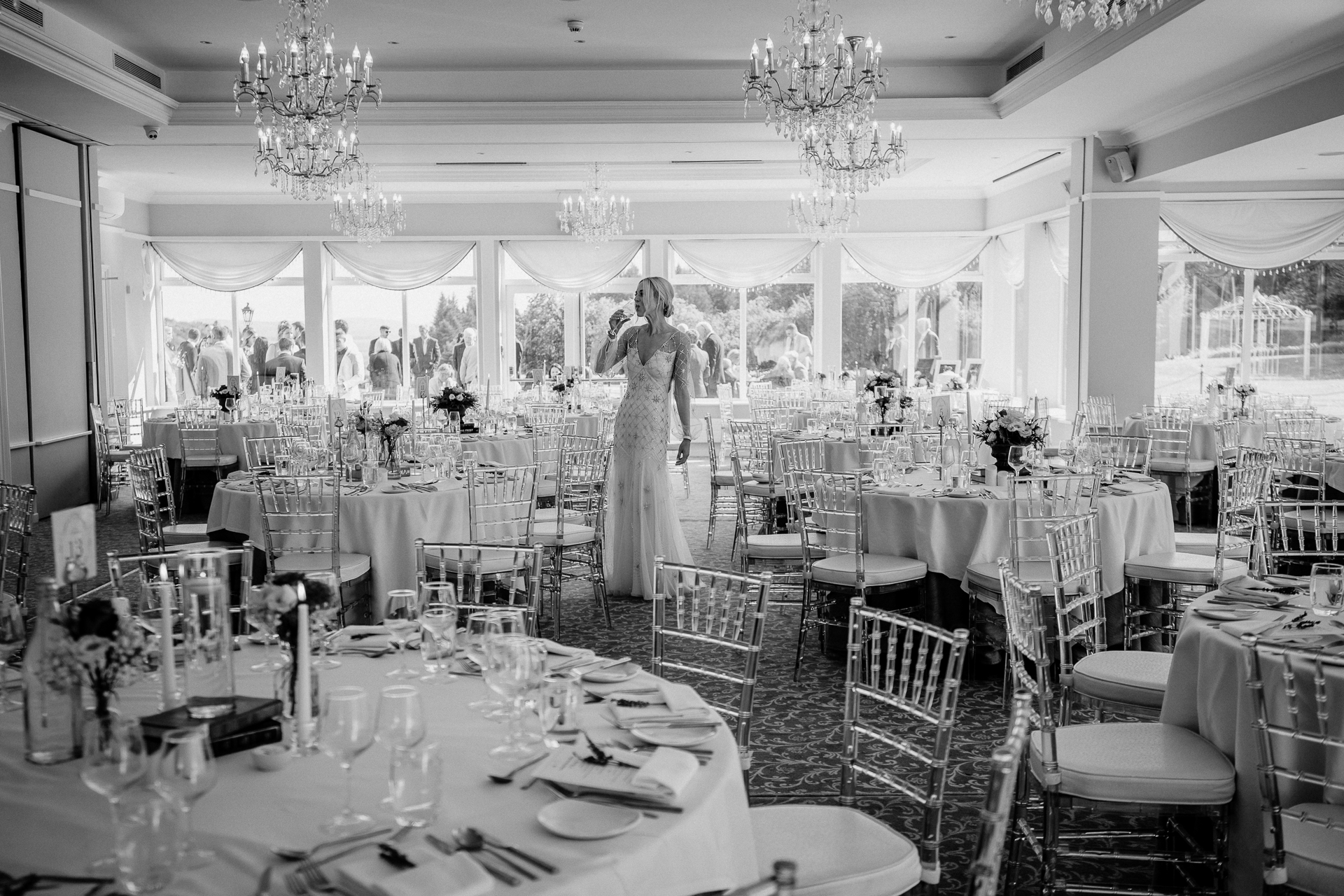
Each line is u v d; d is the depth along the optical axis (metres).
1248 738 2.85
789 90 7.95
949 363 16.52
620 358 7.18
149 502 6.02
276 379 15.70
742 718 3.01
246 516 5.87
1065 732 3.23
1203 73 8.99
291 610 2.25
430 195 16.33
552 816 1.83
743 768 3.00
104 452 11.30
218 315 16.62
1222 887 2.95
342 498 5.67
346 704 1.78
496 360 16.55
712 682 5.34
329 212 16.36
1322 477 7.79
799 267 16.45
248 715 2.17
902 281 16.31
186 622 2.23
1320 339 13.28
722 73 10.43
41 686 2.07
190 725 2.09
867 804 3.83
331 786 1.96
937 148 12.30
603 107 10.38
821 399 14.37
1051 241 14.34
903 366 16.53
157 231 16.36
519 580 5.88
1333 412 13.29
